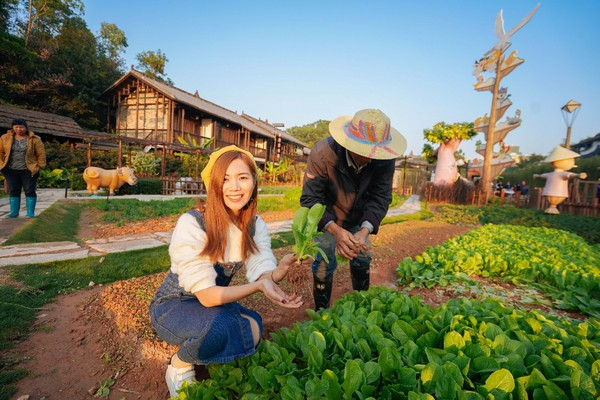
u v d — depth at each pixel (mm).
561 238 6379
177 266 1593
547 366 1430
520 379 1309
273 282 1648
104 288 3197
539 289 3600
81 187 14320
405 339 1715
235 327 1620
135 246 4754
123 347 2207
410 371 1349
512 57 14602
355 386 1310
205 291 1515
